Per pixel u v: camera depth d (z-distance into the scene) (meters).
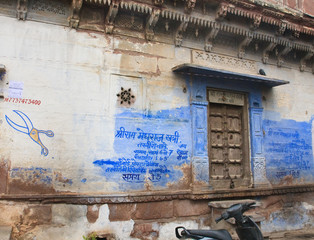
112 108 5.20
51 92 4.82
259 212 6.32
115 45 5.40
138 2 5.31
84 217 4.75
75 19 5.07
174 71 5.82
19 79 4.67
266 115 6.84
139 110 5.41
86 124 4.97
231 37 6.57
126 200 5.02
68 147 4.81
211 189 5.74
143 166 5.30
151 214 5.23
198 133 5.86
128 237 4.99
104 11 5.39
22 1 4.75
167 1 5.58
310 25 7.03
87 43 5.18
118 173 5.09
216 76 6.13
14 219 4.39
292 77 7.44
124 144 5.20
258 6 6.15
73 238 4.63
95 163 4.95
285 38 6.93
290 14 6.60
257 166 6.43
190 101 5.93
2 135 4.48
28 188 4.52
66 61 4.99
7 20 4.74
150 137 5.43
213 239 3.47
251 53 6.89
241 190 6.02
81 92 5.01
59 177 4.70
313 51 7.39
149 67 5.63
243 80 6.53
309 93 7.64
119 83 5.33
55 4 5.06
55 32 4.99
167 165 5.52
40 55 4.84
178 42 5.94
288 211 6.73
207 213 5.69
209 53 6.33
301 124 7.35
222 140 6.38
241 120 6.71
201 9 5.93
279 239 6.04
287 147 7.02
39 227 4.48
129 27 5.59
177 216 5.44
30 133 4.62
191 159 5.76
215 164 6.21
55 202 4.62
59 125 4.80
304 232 6.60
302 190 6.96
